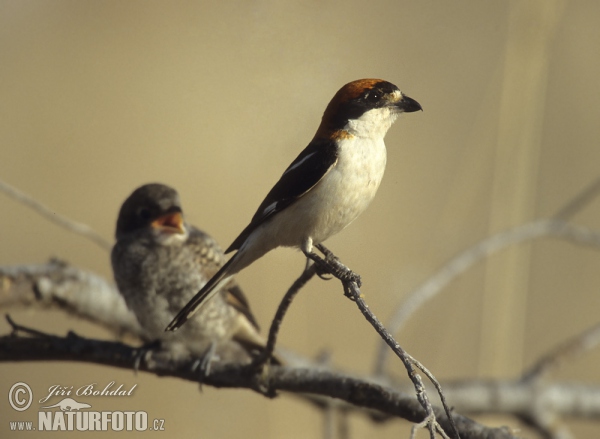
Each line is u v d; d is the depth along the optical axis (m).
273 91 11.17
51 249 12.70
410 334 12.01
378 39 12.98
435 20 13.70
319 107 11.20
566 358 10.02
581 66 14.22
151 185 9.26
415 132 13.77
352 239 12.27
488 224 11.83
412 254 12.33
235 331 9.16
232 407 10.71
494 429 5.97
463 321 12.03
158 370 7.75
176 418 10.60
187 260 8.95
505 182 11.17
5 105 13.01
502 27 13.98
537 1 11.06
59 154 12.95
